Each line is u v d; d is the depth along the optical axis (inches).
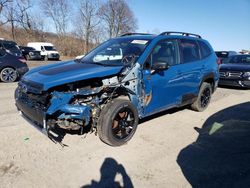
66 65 180.5
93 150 157.1
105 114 155.3
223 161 150.0
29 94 153.3
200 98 244.5
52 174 130.5
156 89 185.0
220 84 404.5
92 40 2085.4
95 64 180.7
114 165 141.6
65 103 143.5
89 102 155.1
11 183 121.5
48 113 139.7
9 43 414.9
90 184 124.2
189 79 218.8
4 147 154.9
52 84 141.3
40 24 2044.8
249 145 172.7
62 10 2005.4
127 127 168.4
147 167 141.2
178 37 217.9
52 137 146.9
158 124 208.8
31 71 176.4
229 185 126.4
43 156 147.1
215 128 204.1
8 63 405.1
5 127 185.6
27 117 166.2
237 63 431.8
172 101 204.8
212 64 252.8
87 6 2009.1
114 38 222.7
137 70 169.0
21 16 1937.7
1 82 407.2
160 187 123.8
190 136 186.5
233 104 290.4
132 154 155.3
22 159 142.6
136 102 172.9
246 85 377.7
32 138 169.0
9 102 257.4
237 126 209.8
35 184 121.9
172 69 198.2
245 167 143.7
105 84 160.1
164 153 158.2
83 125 153.7
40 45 1295.5
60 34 2003.0
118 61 180.4
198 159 151.8
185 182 128.3
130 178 130.3
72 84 149.2
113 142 160.4
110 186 123.3
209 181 129.6
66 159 145.3
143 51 179.5
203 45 250.2
